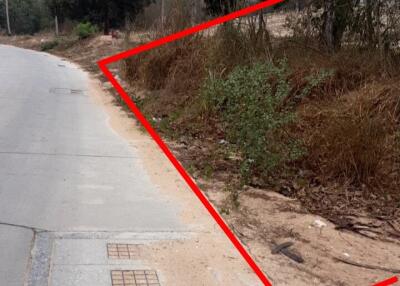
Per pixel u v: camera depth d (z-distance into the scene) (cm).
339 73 782
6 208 461
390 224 499
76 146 714
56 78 1623
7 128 791
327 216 510
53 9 3369
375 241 459
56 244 396
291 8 970
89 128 851
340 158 599
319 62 812
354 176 592
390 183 581
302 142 621
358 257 421
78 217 454
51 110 997
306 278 377
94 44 2917
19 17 5775
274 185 586
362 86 737
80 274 354
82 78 1698
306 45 895
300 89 773
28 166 597
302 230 467
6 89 1241
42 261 368
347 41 870
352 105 658
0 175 555
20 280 341
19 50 3219
